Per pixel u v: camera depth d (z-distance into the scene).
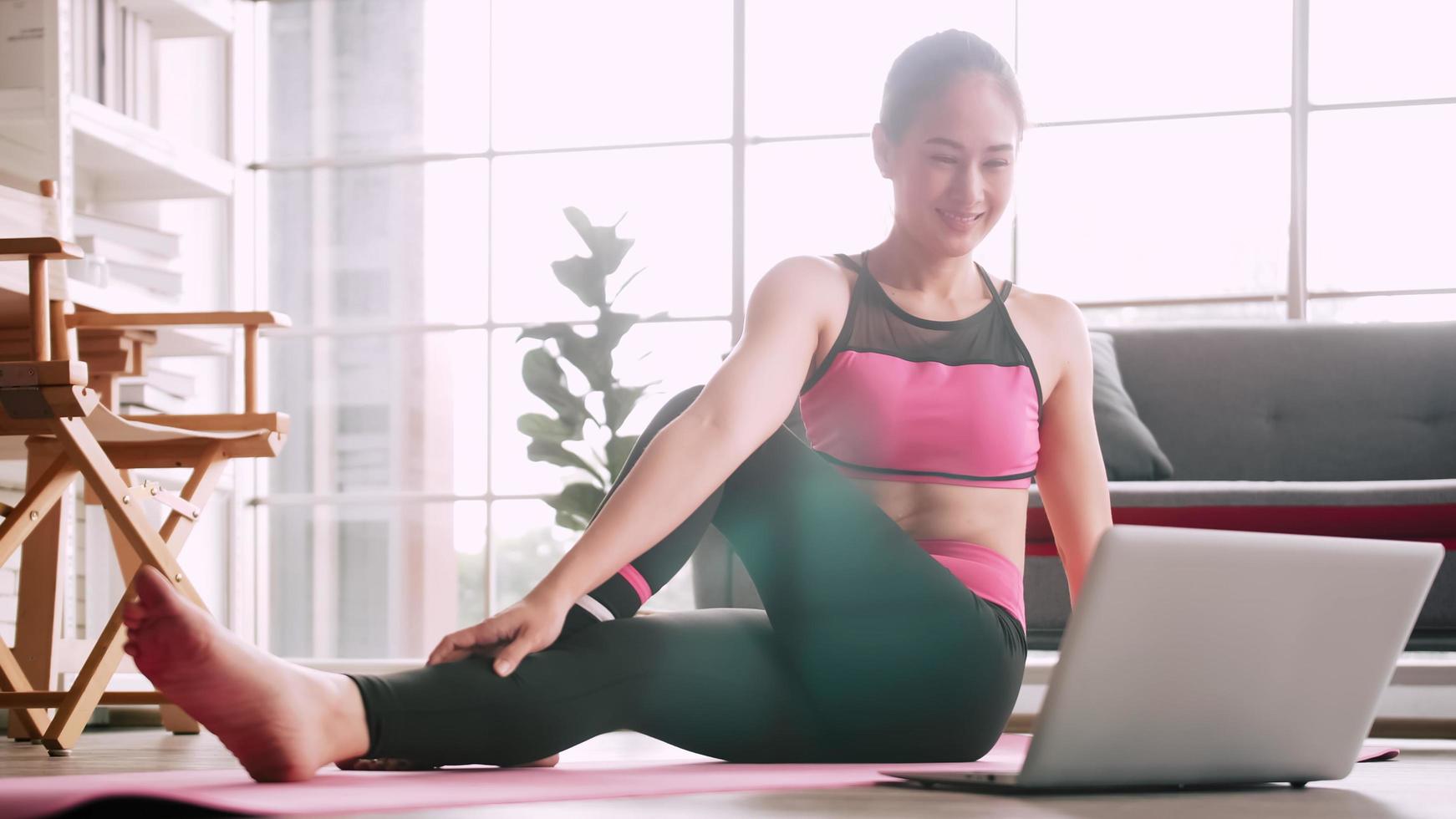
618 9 4.63
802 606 1.29
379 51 4.74
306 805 0.91
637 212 4.57
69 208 3.33
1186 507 2.92
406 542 4.64
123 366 3.09
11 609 3.32
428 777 1.14
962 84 1.41
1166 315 4.26
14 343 2.97
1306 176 4.20
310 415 4.70
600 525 1.23
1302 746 1.19
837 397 1.42
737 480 1.32
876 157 1.50
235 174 4.20
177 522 2.58
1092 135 4.33
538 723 1.17
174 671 0.97
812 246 4.46
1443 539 2.84
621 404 4.05
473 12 4.70
